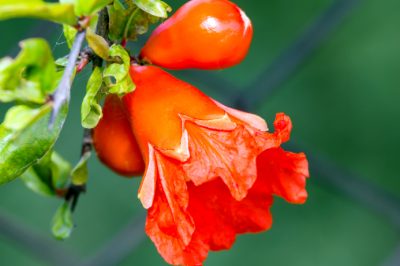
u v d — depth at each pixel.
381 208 0.50
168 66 0.33
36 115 0.30
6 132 0.31
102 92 0.32
